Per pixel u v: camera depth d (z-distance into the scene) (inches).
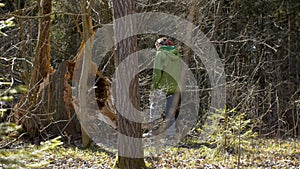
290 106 489.4
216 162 279.1
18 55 421.1
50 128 363.6
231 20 606.5
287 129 472.4
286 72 651.5
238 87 467.5
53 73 366.6
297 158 307.1
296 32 680.4
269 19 659.4
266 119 486.9
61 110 362.6
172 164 271.3
